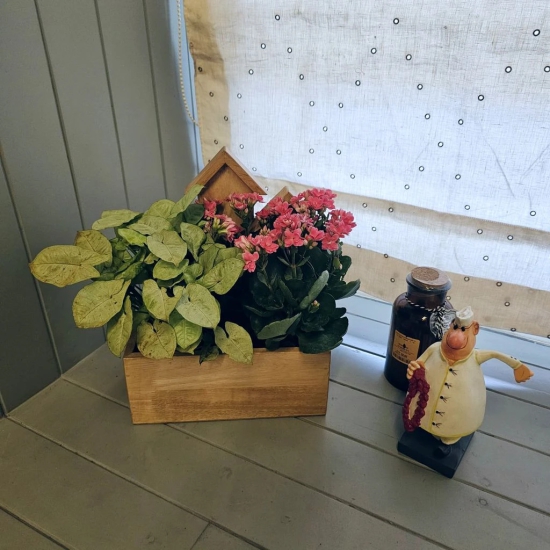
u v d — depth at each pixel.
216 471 0.69
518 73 0.73
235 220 0.77
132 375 0.71
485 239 0.87
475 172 0.83
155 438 0.74
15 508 0.64
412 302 0.76
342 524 0.62
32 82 0.71
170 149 1.04
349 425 0.76
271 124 0.97
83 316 0.63
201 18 0.91
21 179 0.73
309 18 0.83
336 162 0.94
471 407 0.65
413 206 0.91
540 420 0.78
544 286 0.86
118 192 0.92
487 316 0.94
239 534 0.60
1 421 0.77
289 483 0.67
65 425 0.77
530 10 0.69
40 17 0.70
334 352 0.92
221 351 0.71
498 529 0.61
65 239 0.83
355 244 1.01
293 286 0.68
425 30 0.76
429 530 0.61
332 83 0.87
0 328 0.75
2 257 0.72
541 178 0.78
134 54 0.88
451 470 0.67
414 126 0.84
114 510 0.63
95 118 0.83
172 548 0.59
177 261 0.63
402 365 0.81
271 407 0.76
